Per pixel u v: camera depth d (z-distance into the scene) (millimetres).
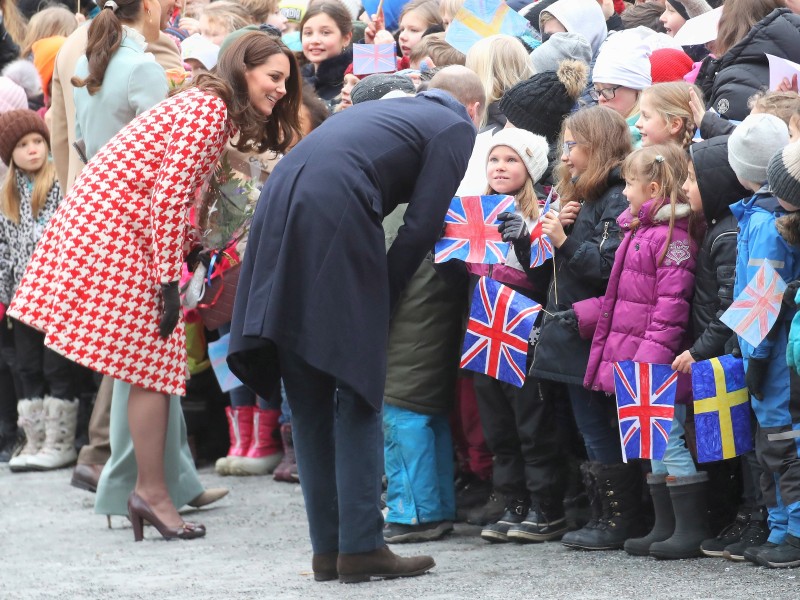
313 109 21344
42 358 24172
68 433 24266
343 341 13227
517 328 15859
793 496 13562
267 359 14148
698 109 15953
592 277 15555
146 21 19359
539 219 15898
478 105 17281
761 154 13914
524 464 16812
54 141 21516
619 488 15664
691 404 15008
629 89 17812
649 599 12633
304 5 28906
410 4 24094
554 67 19266
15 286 24172
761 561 13781
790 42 16922
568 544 15789
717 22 19344
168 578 15234
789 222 13469
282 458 22609
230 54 16719
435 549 16422
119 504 18250
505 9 20969
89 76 18891
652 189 14930
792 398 13508
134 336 17094
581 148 15844
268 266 13445
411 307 17016
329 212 13305
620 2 25438
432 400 17078
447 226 15898
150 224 17031
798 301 13023
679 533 14852
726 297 14180
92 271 16906
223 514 19234
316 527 14359
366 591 13641
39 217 24000
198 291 17906
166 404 17797
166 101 17078
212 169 17078
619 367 14688
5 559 16844
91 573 15766
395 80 18359
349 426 13836
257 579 14828
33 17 28438
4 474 23859
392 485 17109
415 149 13781
